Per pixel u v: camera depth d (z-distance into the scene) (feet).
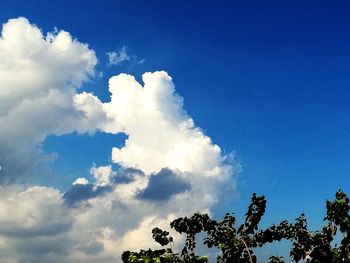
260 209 63.52
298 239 59.26
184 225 60.59
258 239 62.28
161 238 54.03
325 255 54.44
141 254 40.52
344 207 54.24
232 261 59.82
